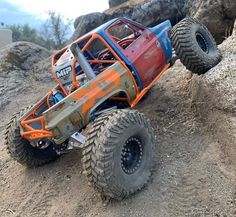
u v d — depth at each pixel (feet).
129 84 1.25
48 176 1.31
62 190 1.20
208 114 1.24
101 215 1.03
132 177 1.05
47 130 1.08
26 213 1.15
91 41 1.27
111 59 1.35
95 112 1.21
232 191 1.01
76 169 1.29
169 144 1.25
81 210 1.08
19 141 1.30
